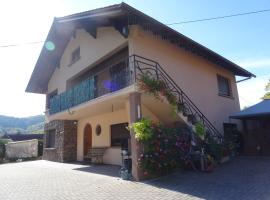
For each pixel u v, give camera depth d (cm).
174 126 1152
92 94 1253
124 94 1034
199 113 1351
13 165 1702
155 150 945
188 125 1116
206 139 1152
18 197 776
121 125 1403
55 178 1069
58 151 1827
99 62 1420
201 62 1521
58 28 1570
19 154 2758
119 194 754
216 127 1503
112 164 1417
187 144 1055
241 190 745
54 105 1683
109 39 1304
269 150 1419
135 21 1052
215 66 1634
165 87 1074
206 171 1008
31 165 1650
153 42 1241
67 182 965
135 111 985
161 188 797
